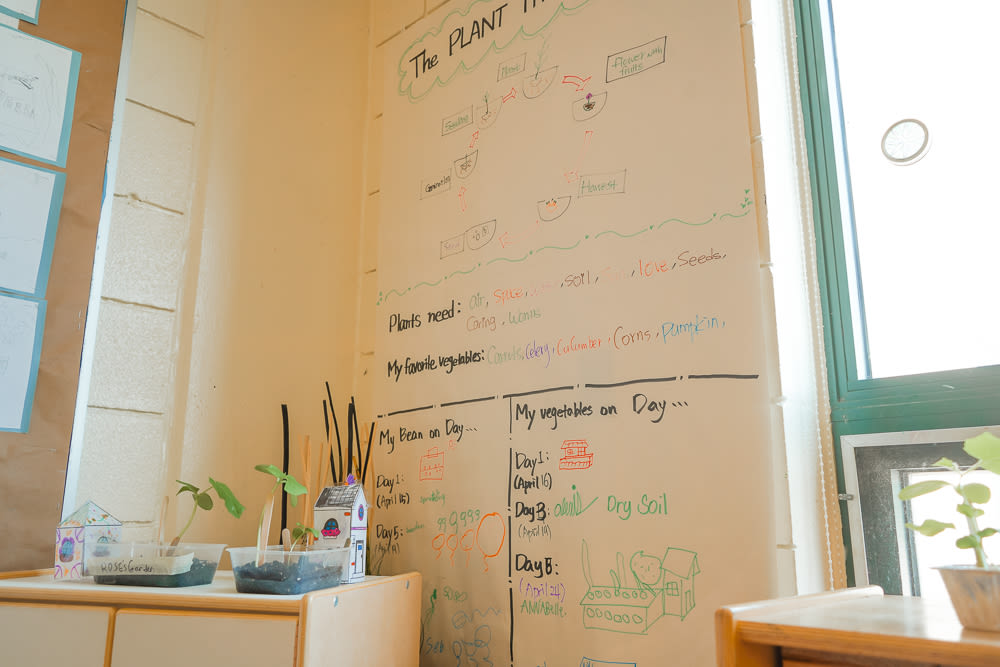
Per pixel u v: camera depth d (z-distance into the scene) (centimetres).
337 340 199
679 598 125
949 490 117
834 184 140
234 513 135
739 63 135
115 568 127
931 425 120
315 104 206
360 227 210
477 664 152
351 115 213
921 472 120
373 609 130
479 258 173
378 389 190
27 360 146
